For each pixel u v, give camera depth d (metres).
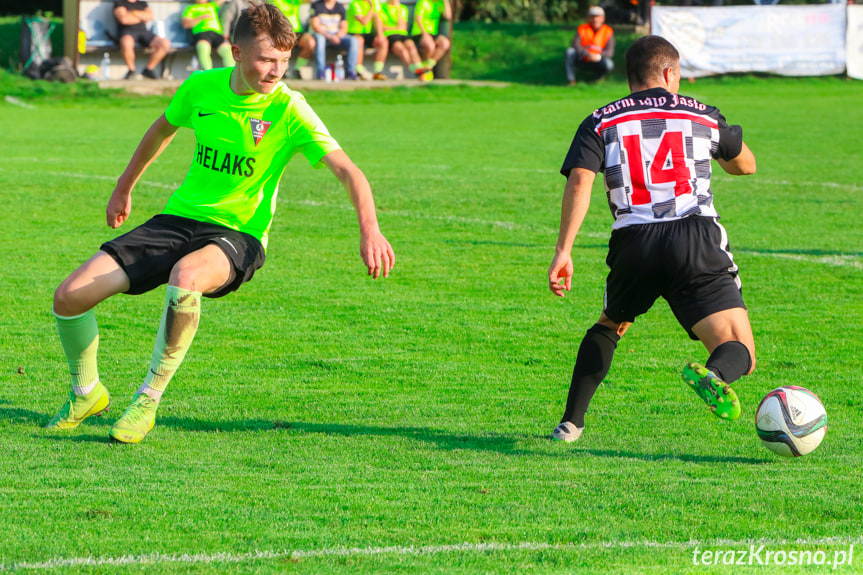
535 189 42.75
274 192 14.31
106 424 14.92
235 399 16.64
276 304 23.67
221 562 9.78
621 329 14.84
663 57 14.08
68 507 11.24
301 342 20.58
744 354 12.81
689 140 13.53
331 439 14.46
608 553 10.18
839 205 39.00
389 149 55.56
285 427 15.12
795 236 32.91
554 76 95.69
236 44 13.42
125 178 14.91
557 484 12.38
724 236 13.42
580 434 14.81
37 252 28.66
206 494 11.81
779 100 81.25
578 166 13.51
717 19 91.38
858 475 12.95
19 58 86.69
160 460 13.22
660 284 13.52
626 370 18.97
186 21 83.75
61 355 19.05
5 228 32.00
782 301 24.48
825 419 13.59
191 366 18.69
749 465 13.45
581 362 14.67
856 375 18.56
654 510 11.45
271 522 10.91
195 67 85.38
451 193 41.34
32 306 22.72
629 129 13.56
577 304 24.16
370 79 90.50
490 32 104.88
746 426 15.57
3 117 67.31
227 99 13.84
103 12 83.94
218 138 13.88
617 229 13.55
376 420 15.63
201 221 14.09
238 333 21.11
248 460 13.34
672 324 22.50
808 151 55.41
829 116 71.38
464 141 59.75
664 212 13.34
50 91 78.19
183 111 14.23
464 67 98.12
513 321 22.53
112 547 10.12
